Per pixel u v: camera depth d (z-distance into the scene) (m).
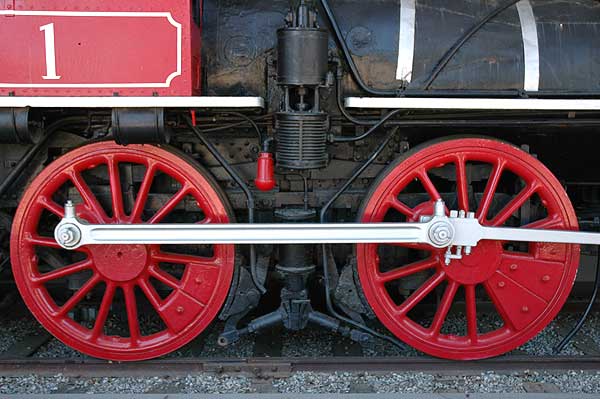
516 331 3.38
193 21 2.97
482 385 3.20
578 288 4.39
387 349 3.66
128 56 2.84
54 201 3.43
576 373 3.30
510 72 3.18
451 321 4.06
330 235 3.03
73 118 3.19
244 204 3.40
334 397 2.96
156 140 2.95
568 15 3.27
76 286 3.50
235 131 3.35
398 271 3.32
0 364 3.31
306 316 3.34
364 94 3.20
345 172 3.37
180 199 3.29
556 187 3.26
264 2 3.21
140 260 3.19
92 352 3.34
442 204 3.05
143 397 2.96
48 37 2.82
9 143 3.13
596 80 3.20
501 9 3.23
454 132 3.43
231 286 3.31
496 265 3.26
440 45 3.18
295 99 3.14
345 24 3.19
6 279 4.22
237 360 3.35
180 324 3.33
